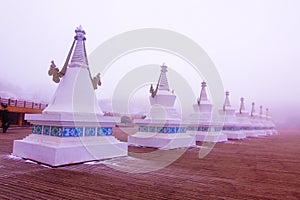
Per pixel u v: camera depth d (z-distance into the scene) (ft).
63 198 11.16
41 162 18.86
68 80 22.25
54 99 21.99
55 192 12.00
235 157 26.78
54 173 15.99
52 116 19.20
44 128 20.85
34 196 11.29
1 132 48.14
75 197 11.36
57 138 19.21
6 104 55.77
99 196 11.65
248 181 15.71
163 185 14.05
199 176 16.76
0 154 22.41
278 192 13.29
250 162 23.59
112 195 11.88
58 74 22.48
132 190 12.83
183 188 13.61
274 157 27.50
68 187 12.92
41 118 20.24
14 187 12.59
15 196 11.20
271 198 12.22
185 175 16.92
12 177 14.61
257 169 19.98
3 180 13.88
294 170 19.79
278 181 15.87
